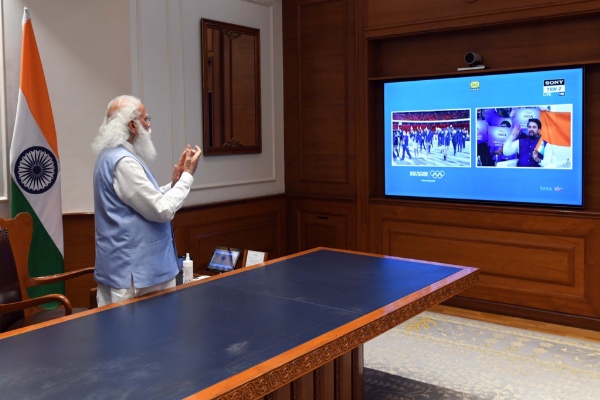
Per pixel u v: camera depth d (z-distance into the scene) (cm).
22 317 297
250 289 259
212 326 209
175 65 464
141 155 288
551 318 438
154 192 265
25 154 381
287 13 554
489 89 455
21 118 379
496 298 462
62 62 419
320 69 537
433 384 330
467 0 450
